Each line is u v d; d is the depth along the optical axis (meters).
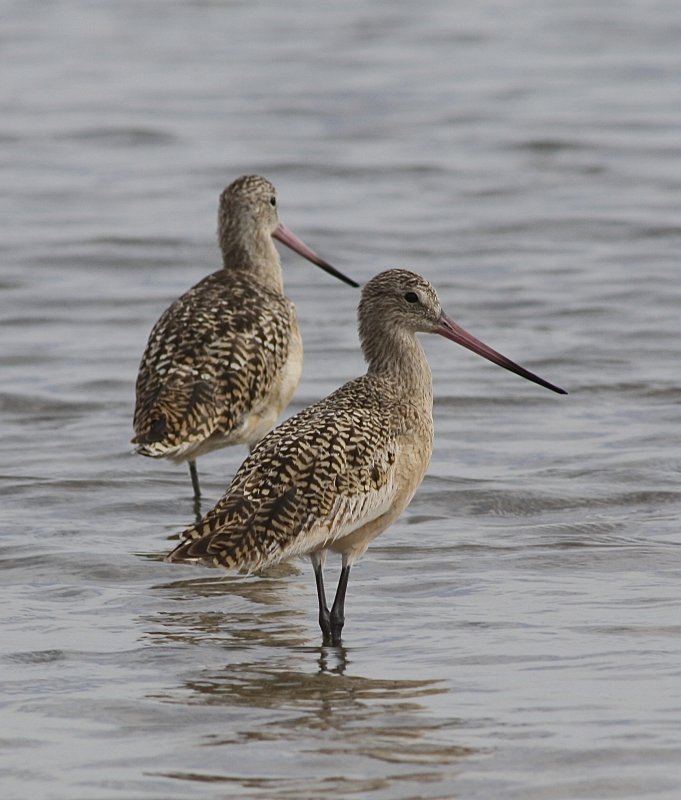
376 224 25.88
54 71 38.38
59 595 12.06
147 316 21.28
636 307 21.02
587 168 29.31
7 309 21.47
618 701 9.78
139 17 45.47
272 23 44.38
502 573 12.38
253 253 16.92
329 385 18.02
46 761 9.00
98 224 25.83
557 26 42.81
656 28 42.16
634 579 12.15
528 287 22.20
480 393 17.59
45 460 15.56
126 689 10.18
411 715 9.67
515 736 9.30
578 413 16.89
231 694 10.10
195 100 35.38
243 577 12.58
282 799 8.51
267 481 11.04
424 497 14.29
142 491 14.76
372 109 34.25
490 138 31.55
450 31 42.44
